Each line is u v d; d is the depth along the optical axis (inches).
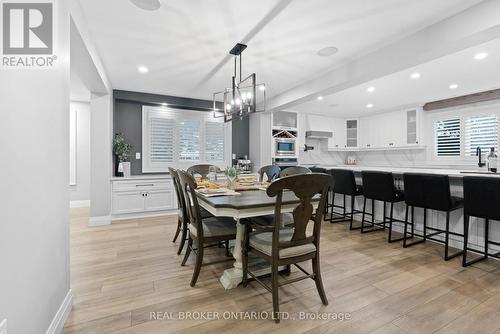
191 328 60.1
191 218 88.4
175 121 196.1
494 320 62.7
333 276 86.4
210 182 117.3
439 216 119.6
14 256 40.7
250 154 223.9
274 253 63.4
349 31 94.3
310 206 65.7
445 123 202.7
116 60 121.9
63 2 63.1
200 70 135.3
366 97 188.4
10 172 40.0
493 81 150.9
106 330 59.1
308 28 92.5
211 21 88.2
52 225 55.9
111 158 163.3
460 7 79.3
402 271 90.0
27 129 45.4
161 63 125.6
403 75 140.7
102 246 115.6
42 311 50.6
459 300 71.6
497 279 83.7
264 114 208.8
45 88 52.8
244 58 118.9
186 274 88.1
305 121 250.7
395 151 243.1
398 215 138.3
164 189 176.9
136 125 187.0
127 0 76.5
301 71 135.5
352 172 140.8
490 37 79.9
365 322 62.3
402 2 77.0
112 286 79.4
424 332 58.7
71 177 207.5
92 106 151.5
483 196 88.4
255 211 70.6
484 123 180.2
